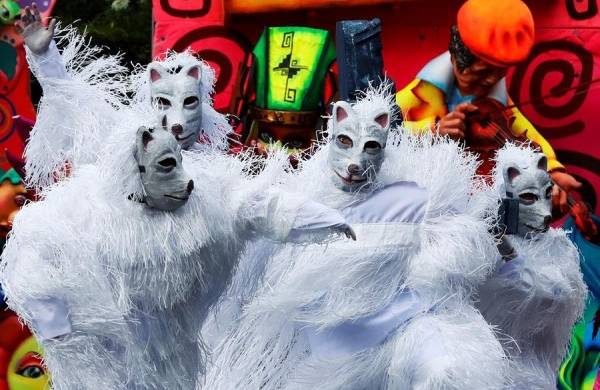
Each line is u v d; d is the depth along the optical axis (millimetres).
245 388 7105
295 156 8359
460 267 7203
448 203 7410
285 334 7039
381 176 7160
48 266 6098
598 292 10336
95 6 14805
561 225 10547
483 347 6777
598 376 9953
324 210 6449
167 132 6160
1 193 10547
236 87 10758
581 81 10625
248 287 7023
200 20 11375
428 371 6598
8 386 10227
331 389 6945
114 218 6133
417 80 10789
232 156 6965
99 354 6180
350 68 7695
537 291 7973
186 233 6203
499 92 10641
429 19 11016
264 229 6465
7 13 11219
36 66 7523
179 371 6473
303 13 11281
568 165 10688
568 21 10641
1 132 11328
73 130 7504
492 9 10305
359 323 6930
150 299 6254
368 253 6914
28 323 6180
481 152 10609
